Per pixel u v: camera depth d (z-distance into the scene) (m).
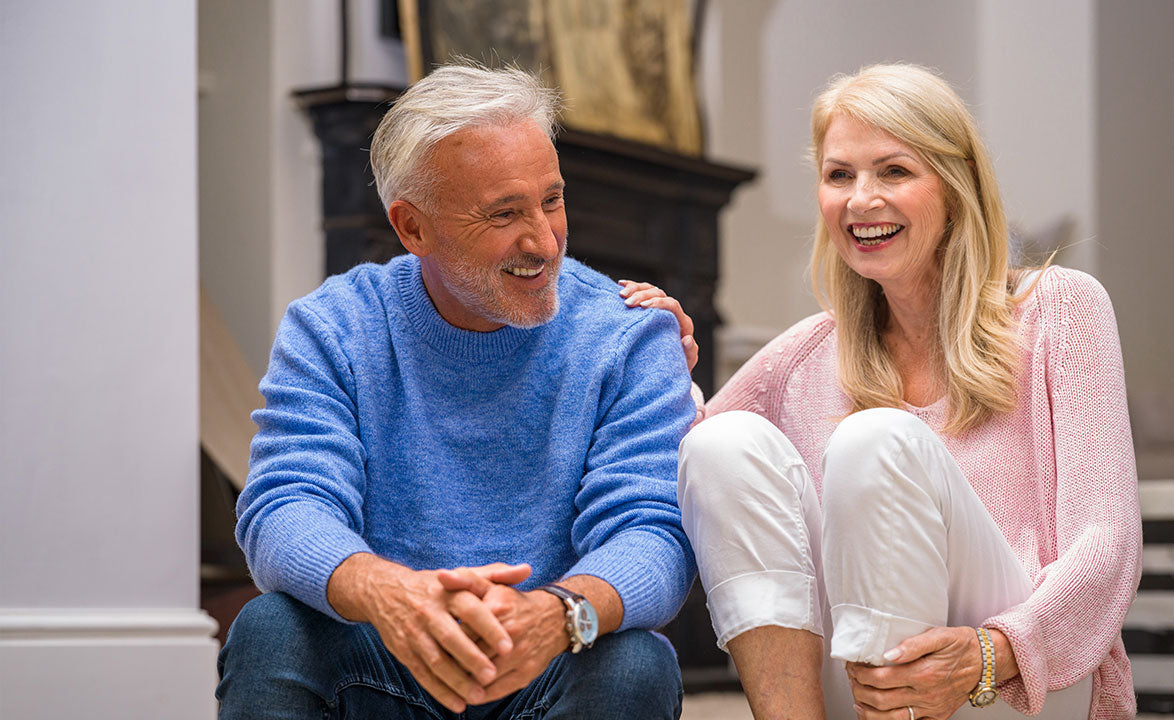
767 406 2.06
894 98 1.83
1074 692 1.65
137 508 2.71
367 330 1.80
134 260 2.76
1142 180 7.61
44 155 2.70
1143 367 7.51
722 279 6.78
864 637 1.49
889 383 1.90
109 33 2.77
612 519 1.64
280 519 1.57
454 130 1.68
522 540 1.72
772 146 7.05
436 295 1.79
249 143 4.75
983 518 1.56
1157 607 3.78
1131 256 7.50
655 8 5.96
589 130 5.24
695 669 5.18
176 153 2.81
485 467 1.75
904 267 1.85
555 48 5.40
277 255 4.66
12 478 2.62
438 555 1.70
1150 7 7.66
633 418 1.74
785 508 1.59
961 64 7.81
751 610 1.56
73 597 2.64
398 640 1.43
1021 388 1.80
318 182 4.75
